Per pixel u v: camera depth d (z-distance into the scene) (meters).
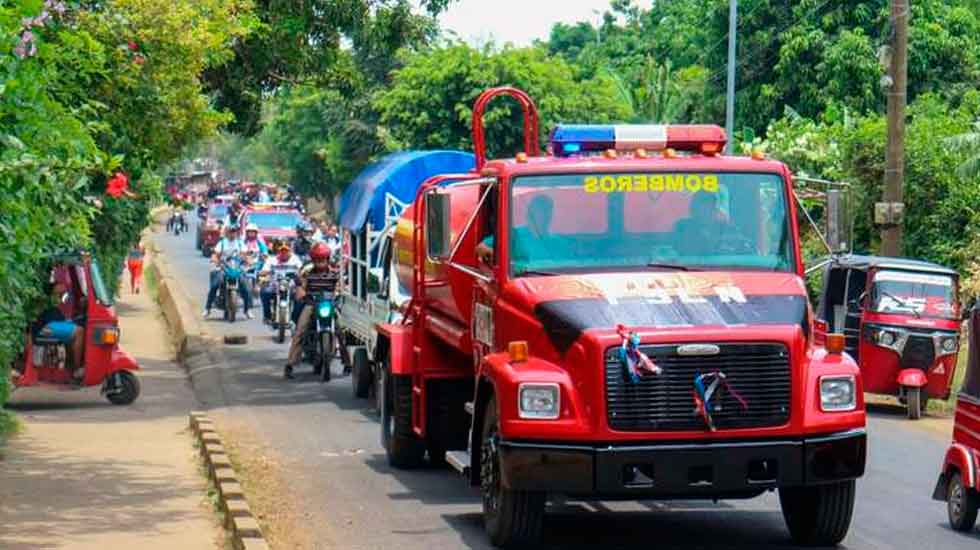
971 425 18.03
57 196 15.39
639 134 18.91
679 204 17.81
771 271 17.52
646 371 15.88
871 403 33.53
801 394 16.16
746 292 16.81
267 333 49.97
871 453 25.34
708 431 15.95
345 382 36.25
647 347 15.91
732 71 58.91
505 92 22.12
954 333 31.14
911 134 48.94
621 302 16.52
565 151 18.89
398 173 31.81
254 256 58.28
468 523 18.66
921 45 65.00
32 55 16.61
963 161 47.41
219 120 29.34
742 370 16.03
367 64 81.62
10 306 21.70
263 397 33.12
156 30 27.28
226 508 17.97
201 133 29.33
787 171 18.08
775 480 16.09
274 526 18.33
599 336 15.96
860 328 31.53
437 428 21.53
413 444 22.89
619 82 72.75
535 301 16.77
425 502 20.22
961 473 17.95
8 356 24.09
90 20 25.66
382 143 73.31
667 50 93.62
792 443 16.09
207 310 55.38
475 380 19.31
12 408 30.80
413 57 62.34
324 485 21.56
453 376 21.45
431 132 61.28
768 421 16.05
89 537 16.98
